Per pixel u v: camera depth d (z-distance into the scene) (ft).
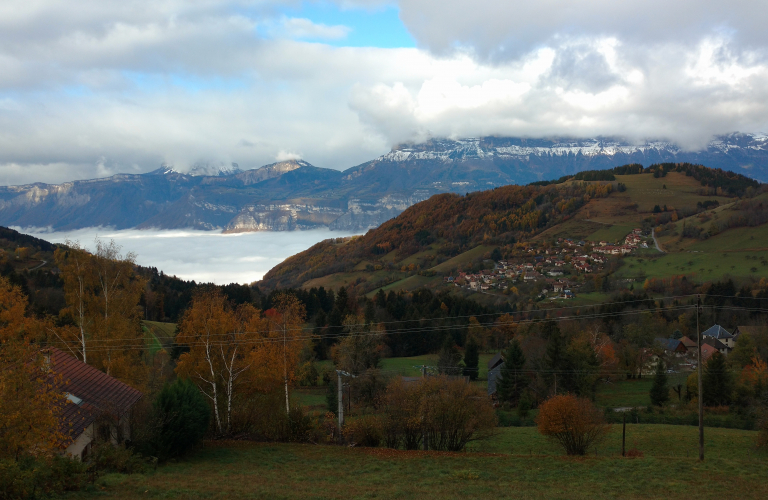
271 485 86.53
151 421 99.66
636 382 260.42
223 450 114.21
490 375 258.16
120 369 128.67
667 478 98.17
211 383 128.57
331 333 296.30
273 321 135.54
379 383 197.77
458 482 95.25
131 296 137.28
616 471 103.71
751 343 238.68
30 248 525.34
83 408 93.91
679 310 367.25
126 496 70.90
